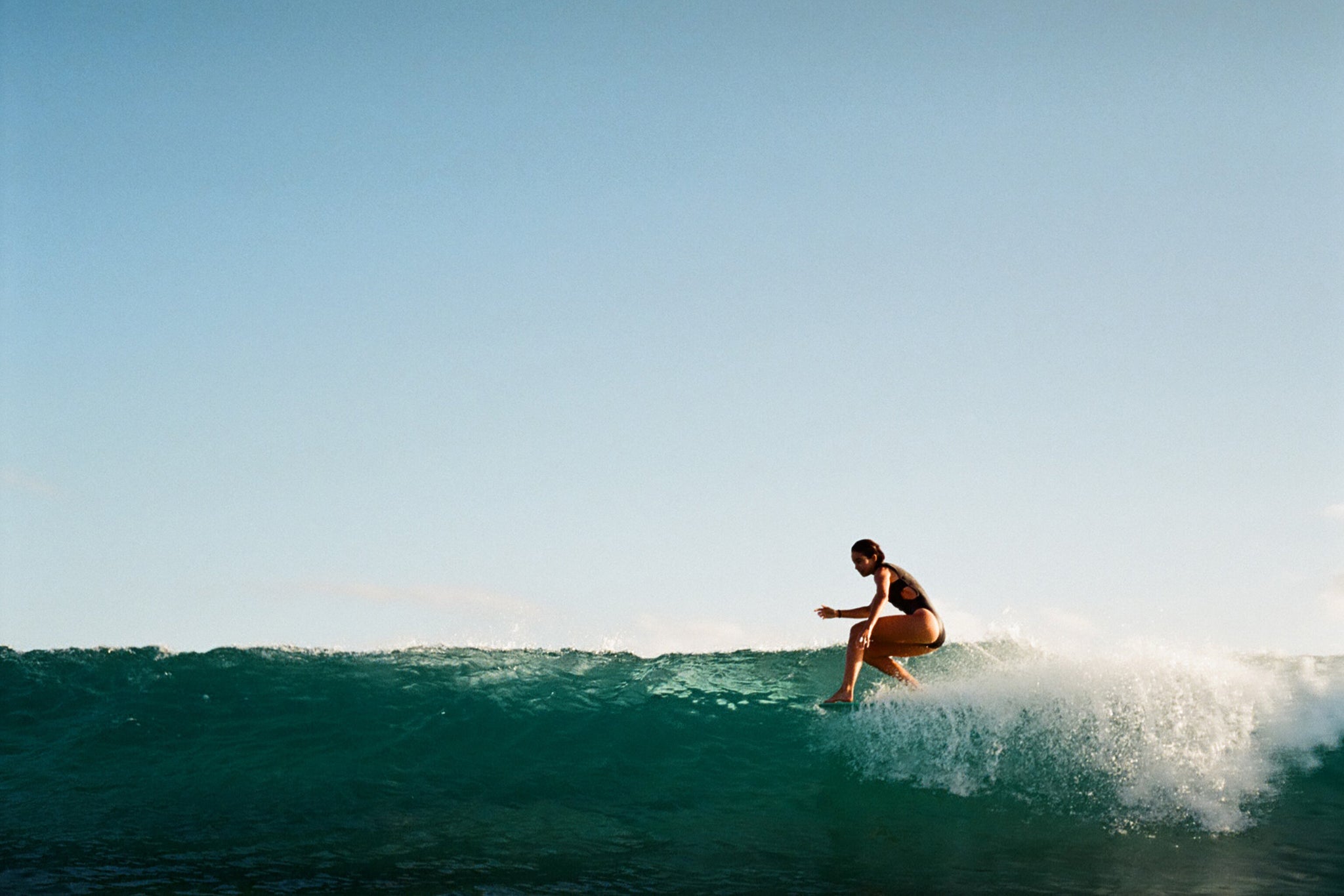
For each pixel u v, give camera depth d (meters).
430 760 8.00
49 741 8.29
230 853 6.25
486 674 9.72
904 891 5.64
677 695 9.29
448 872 5.96
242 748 8.10
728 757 8.16
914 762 7.91
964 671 9.45
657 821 7.00
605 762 8.05
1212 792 7.24
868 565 8.12
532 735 8.44
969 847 6.48
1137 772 7.49
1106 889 5.63
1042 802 7.27
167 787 7.48
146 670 9.50
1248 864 6.07
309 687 9.16
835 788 7.65
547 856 6.27
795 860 6.22
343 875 5.88
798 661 10.45
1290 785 7.32
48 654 9.87
